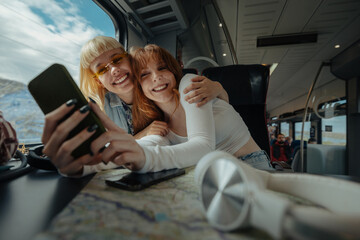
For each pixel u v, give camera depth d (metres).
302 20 3.79
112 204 0.36
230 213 0.26
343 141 4.70
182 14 2.83
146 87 1.06
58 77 0.49
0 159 0.60
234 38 4.49
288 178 0.39
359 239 0.18
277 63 6.01
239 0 3.18
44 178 0.59
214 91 0.91
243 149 1.24
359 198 0.28
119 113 1.52
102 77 1.27
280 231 0.21
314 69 6.42
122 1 2.34
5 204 0.37
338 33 4.23
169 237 0.24
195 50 4.20
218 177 0.30
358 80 4.38
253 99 1.88
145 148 0.59
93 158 0.55
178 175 0.60
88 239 0.24
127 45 2.71
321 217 0.19
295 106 9.88
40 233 0.25
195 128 0.80
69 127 0.45
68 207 0.34
